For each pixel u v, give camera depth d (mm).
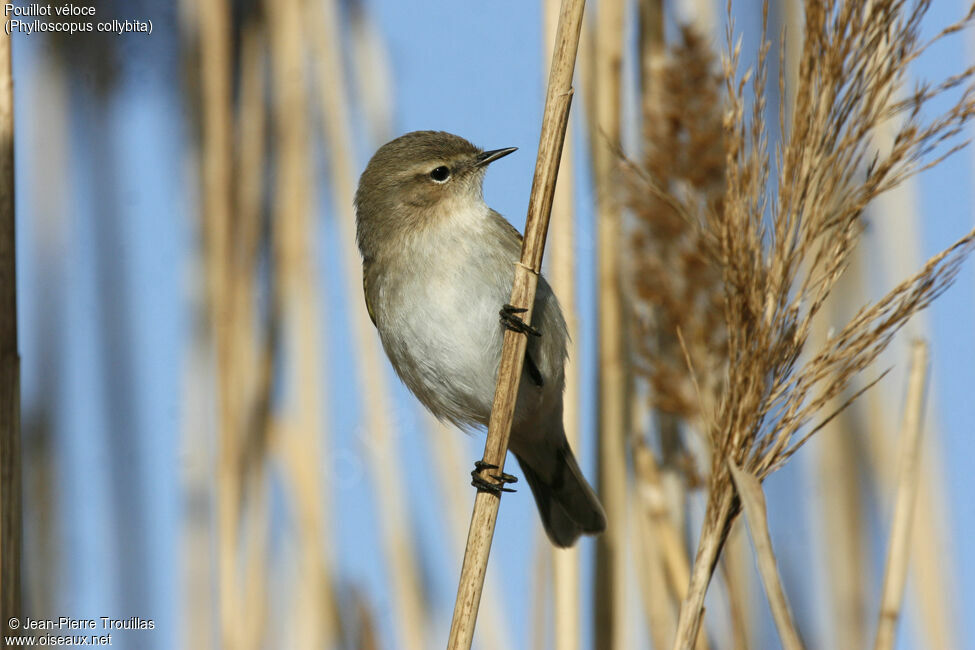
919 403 6156
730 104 5348
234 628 8062
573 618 7363
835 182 5172
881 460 7895
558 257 7699
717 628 7527
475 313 7891
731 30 5371
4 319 5777
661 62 7484
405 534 8250
